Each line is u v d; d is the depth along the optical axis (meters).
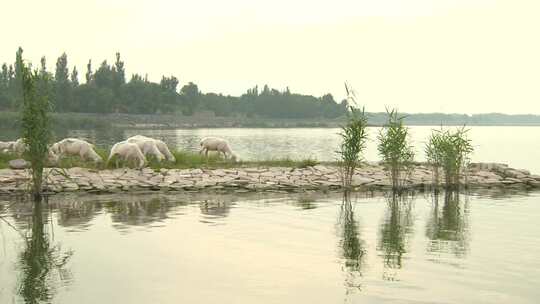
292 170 28.36
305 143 72.44
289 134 113.56
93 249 13.10
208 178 25.45
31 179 21.84
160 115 178.25
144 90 169.75
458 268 11.62
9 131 85.38
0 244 13.59
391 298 9.74
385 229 15.75
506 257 12.54
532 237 14.70
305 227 15.95
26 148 20.61
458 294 9.95
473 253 12.93
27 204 19.52
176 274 11.15
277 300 9.63
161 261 12.11
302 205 19.95
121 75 171.38
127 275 11.06
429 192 24.12
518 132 166.00
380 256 12.64
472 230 15.66
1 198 20.67
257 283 10.59
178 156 31.09
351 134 24.12
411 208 19.58
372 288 10.30
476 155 53.72
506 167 29.56
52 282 10.59
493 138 107.69
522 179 27.11
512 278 10.91
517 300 9.66
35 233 14.84
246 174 26.78
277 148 60.34
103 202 20.11
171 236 14.55
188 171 26.89
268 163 30.94
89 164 27.88
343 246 13.59
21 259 12.22
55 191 22.08
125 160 27.20
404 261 12.20
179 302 9.53
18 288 10.22
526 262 12.09
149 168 27.08
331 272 11.32
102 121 133.00
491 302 9.55
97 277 10.91
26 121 20.11
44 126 20.34
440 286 10.40
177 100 192.25
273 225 16.17
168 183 24.02
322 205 20.02
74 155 27.62
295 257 12.53
